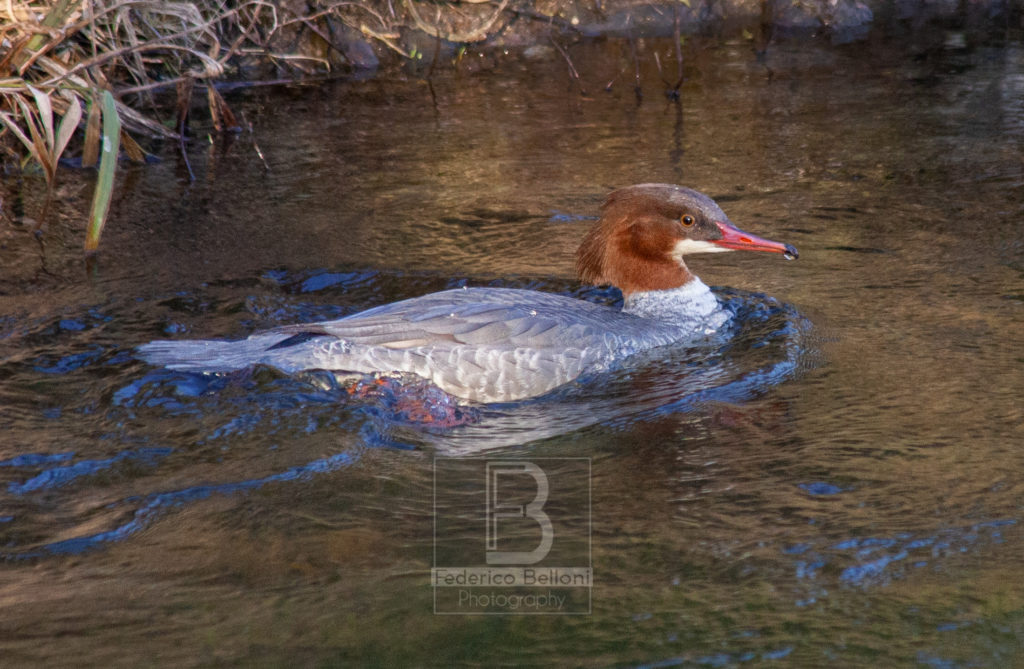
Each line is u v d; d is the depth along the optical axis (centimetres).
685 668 582
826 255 1255
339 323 976
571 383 980
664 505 752
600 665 585
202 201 1444
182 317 1089
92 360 983
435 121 1789
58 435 846
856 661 586
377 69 2077
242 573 671
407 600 643
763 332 1068
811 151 1602
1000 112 1731
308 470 802
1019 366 954
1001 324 1045
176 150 1650
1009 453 806
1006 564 673
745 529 719
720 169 1545
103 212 1234
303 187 1502
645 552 693
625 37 2214
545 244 1320
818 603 639
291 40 2011
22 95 1480
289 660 587
